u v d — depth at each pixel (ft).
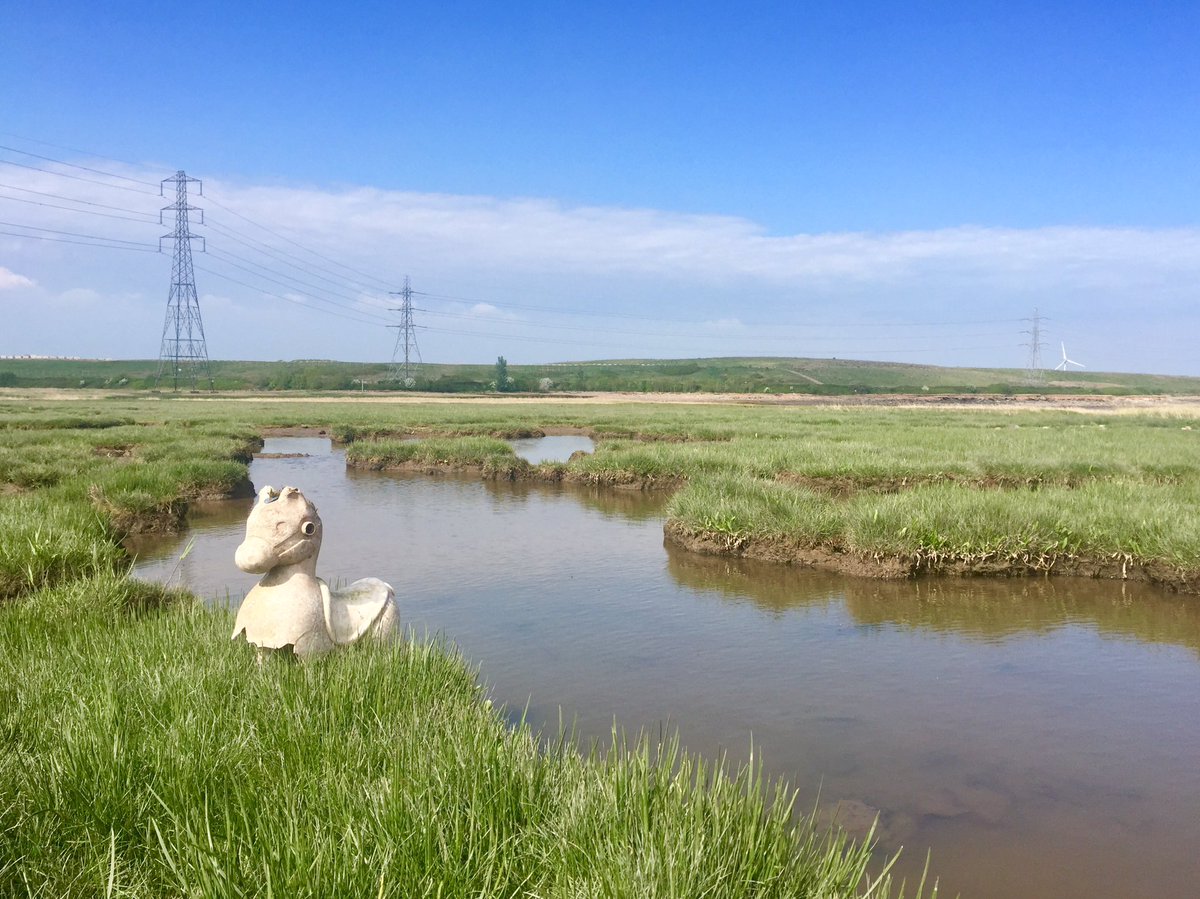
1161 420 158.51
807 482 67.46
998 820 19.21
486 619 35.29
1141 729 24.50
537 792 14.88
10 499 45.73
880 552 42.04
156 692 18.10
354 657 20.68
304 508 21.89
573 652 30.86
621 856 12.21
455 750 15.31
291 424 153.38
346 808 13.71
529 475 84.99
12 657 22.36
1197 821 19.35
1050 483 65.10
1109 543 41.63
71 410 177.78
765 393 404.36
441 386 417.69
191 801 14.14
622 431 128.16
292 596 21.43
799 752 22.65
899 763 22.06
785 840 13.75
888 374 634.43
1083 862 17.58
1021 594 38.99
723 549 47.37
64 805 14.02
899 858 17.57
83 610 26.78
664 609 36.96
